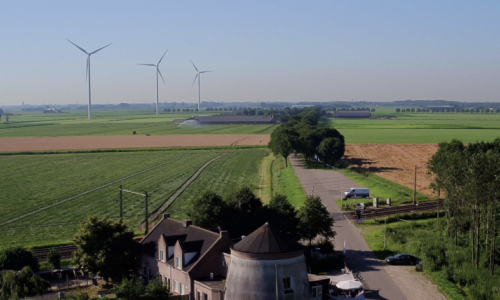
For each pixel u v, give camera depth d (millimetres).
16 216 136000
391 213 127938
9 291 73875
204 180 189250
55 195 163250
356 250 101438
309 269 88000
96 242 85312
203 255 77438
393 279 85625
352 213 128875
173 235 85500
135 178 195250
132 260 87500
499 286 81062
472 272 87125
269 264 59156
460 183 100688
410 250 99812
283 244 60594
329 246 100000
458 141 154000
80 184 183000
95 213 138125
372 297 77875
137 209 142250
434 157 139375
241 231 95812
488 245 98250
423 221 122000
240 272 60031
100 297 75875
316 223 99812
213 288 71188
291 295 59344
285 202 101188
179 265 79312
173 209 141375
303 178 184750
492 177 88062
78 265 88000
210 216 95688
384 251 100500
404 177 187375
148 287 74750
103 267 84125
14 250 89625
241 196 99750
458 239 106938
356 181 176875
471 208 97312
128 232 88188
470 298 77438
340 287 75500
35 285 75125
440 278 84812
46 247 106375
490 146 150375
